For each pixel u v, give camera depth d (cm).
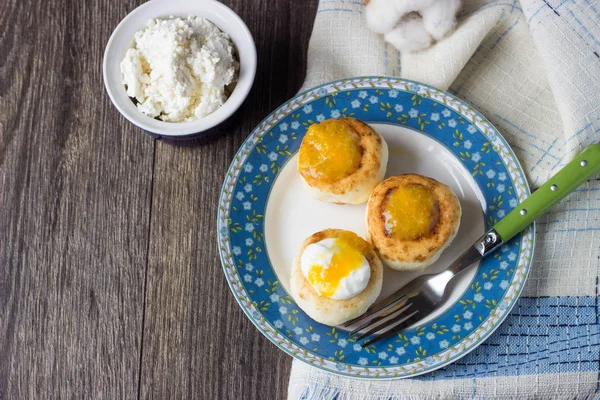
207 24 59
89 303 62
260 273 59
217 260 62
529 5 59
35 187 64
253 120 64
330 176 58
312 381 58
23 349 62
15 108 66
